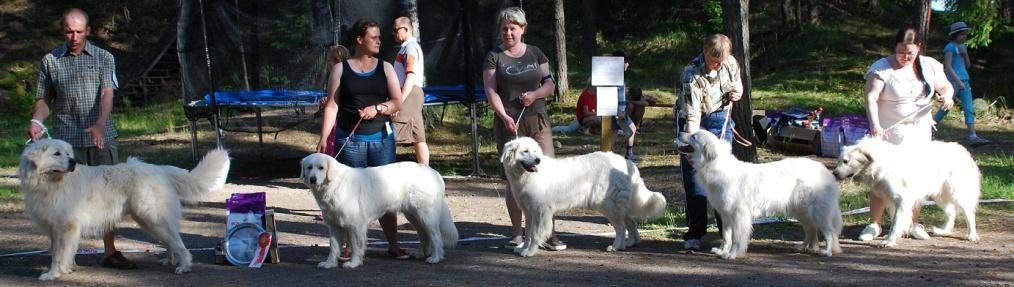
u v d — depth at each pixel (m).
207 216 8.80
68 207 5.85
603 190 6.81
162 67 25.67
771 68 27.97
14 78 26.83
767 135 14.69
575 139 16.05
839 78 25.30
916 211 7.54
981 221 8.13
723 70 6.75
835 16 31.12
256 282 5.93
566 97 21.44
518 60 6.95
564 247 7.08
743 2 11.37
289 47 12.52
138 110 22.77
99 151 6.89
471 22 12.31
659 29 31.84
